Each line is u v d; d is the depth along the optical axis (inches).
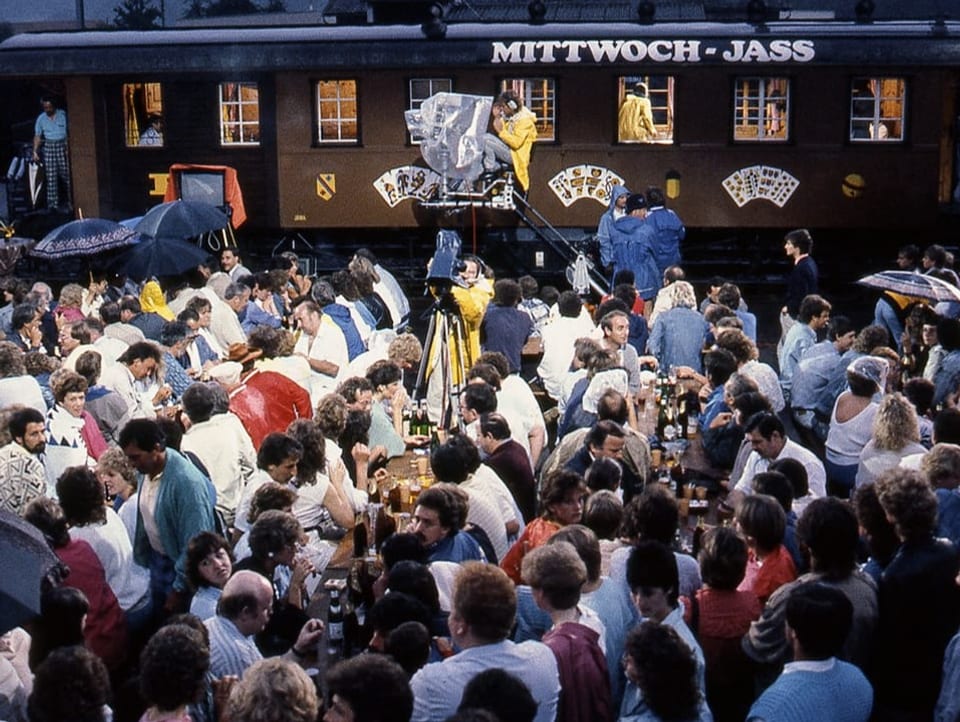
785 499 274.1
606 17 902.4
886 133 749.3
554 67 751.1
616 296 499.8
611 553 255.4
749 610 236.1
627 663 192.4
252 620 232.4
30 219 817.5
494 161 732.0
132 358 390.6
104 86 781.9
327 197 772.0
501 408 375.2
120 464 303.0
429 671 201.3
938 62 727.7
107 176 789.2
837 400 375.6
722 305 481.7
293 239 793.6
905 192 748.0
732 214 757.9
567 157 759.1
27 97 1091.9
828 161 748.6
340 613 267.4
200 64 759.7
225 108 778.2
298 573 277.6
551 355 469.7
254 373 389.4
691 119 750.5
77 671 186.4
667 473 358.0
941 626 239.3
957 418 319.3
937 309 492.1
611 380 371.2
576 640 209.8
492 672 179.3
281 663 181.8
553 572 210.8
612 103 752.3
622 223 645.9
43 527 263.3
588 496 272.5
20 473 308.7
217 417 337.1
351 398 354.0
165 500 293.9
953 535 276.1
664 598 216.5
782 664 228.4
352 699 174.2
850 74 741.9
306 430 304.7
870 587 238.1
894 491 241.8
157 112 799.1
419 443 394.3
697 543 304.2
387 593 220.7
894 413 327.9
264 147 776.3
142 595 291.4
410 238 785.6
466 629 202.4
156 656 192.7
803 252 556.7
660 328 473.4
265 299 558.3
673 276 527.2
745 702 238.1
